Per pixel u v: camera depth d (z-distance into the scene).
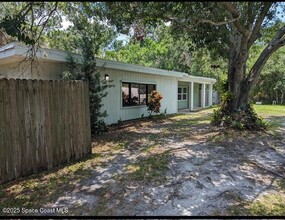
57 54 6.91
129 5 3.72
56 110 4.59
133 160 5.02
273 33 9.70
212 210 2.92
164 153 5.56
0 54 6.39
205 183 3.76
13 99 3.82
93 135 7.77
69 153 4.89
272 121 10.34
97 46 8.29
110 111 9.81
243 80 8.74
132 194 3.37
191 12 3.38
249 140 6.82
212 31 6.21
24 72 7.32
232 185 3.68
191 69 22.70
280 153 5.51
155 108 11.83
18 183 3.77
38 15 3.76
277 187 3.61
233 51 8.84
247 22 5.57
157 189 3.54
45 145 4.38
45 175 4.13
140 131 8.57
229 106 9.11
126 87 10.84
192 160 4.99
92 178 3.99
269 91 21.28
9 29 3.30
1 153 3.69
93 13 4.70
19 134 3.93
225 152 5.61
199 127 9.21
